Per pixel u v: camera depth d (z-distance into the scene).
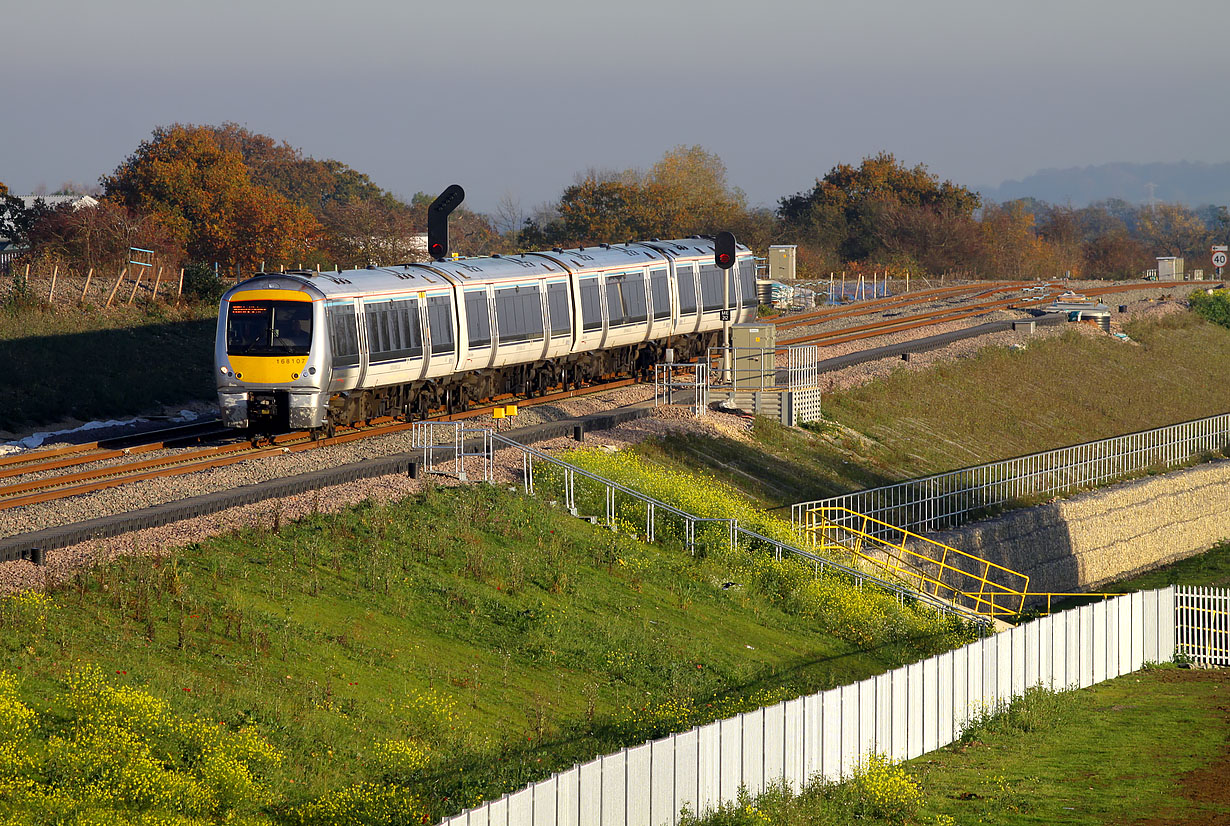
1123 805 59.59
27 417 117.38
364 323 105.56
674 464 108.38
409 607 67.69
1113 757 66.94
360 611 65.81
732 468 112.06
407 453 95.88
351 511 78.00
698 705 64.94
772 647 76.62
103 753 45.38
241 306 101.88
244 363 101.12
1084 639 80.88
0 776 43.62
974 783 62.34
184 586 62.81
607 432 111.00
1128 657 85.19
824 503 109.56
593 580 78.38
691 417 120.31
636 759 49.38
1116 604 83.69
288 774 49.09
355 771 50.81
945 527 115.56
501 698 61.19
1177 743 69.25
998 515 121.50
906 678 65.12
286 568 68.25
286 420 102.50
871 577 91.75
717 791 53.34
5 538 67.88
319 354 100.88
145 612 59.41
